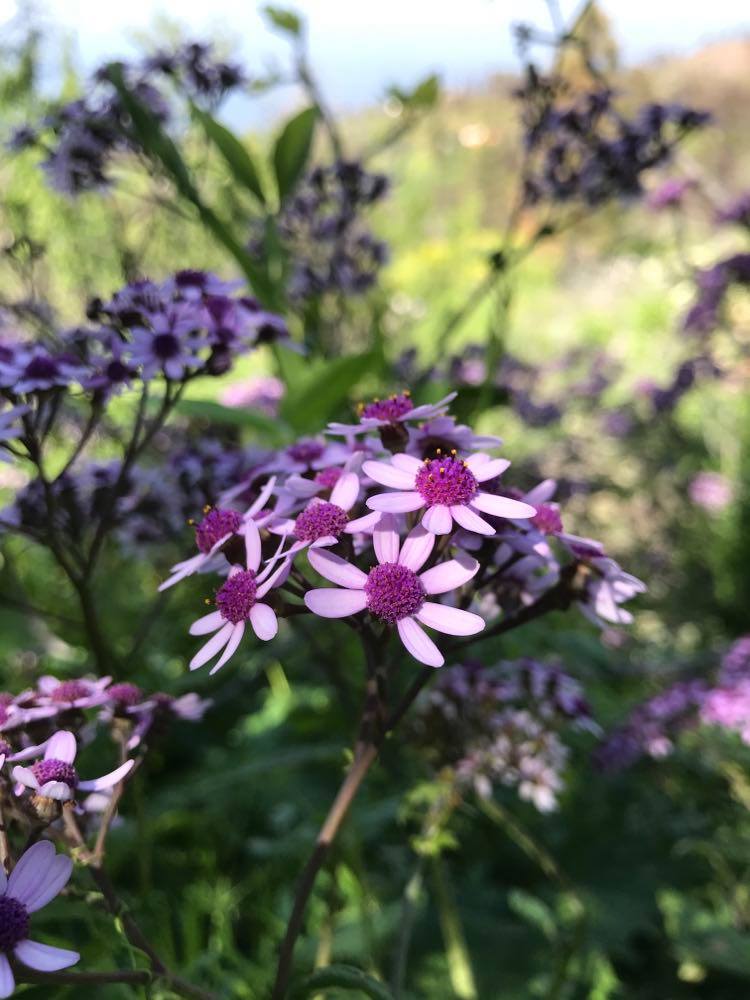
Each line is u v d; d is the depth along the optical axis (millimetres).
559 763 221
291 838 259
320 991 143
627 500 514
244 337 219
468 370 430
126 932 139
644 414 559
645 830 293
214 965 226
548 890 273
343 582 134
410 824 282
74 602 329
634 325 816
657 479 533
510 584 162
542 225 340
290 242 338
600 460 559
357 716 260
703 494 530
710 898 281
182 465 260
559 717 221
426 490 136
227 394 377
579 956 246
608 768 286
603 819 296
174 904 266
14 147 294
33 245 259
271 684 325
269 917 260
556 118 324
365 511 152
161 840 287
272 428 241
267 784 281
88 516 252
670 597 476
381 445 158
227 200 340
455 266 766
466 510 135
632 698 356
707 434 607
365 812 256
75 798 147
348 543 140
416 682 150
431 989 233
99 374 196
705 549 514
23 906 114
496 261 324
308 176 337
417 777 267
